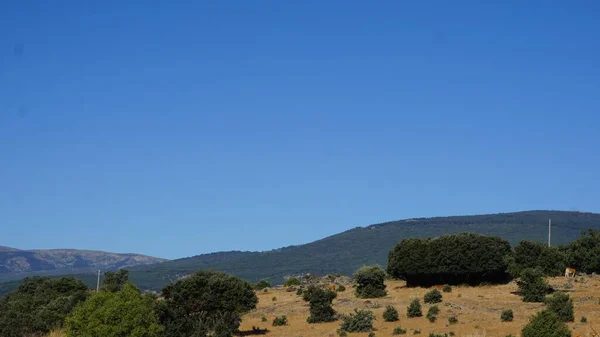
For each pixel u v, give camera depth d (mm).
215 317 62469
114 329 49875
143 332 50469
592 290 75750
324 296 71375
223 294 63906
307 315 73875
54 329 66812
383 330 60875
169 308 57500
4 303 82562
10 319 66625
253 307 67500
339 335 59875
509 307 68188
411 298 78250
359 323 61750
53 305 72500
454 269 84250
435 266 85188
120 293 52219
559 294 63531
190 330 56938
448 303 71188
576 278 84312
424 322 63312
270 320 72188
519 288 78938
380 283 83562
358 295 83250
